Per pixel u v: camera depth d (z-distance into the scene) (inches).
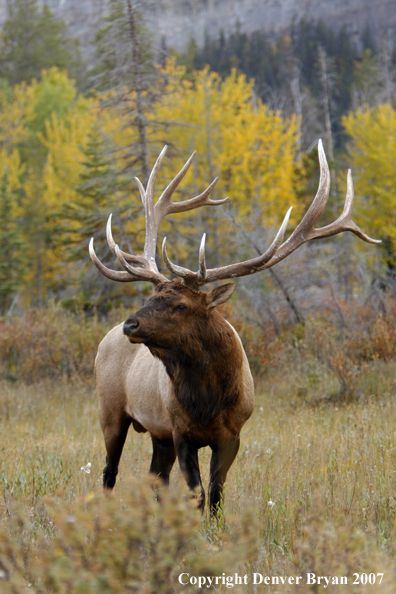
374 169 3233.3
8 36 7637.8
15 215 3722.9
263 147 3447.3
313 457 700.0
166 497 335.3
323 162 677.3
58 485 660.7
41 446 846.5
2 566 347.9
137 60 2073.1
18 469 706.2
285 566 423.8
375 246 2488.9
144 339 575.5
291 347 1456.7
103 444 923.4
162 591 325.4
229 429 612.1
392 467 642.8
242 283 1843.0
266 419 1057.5
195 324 581.3
